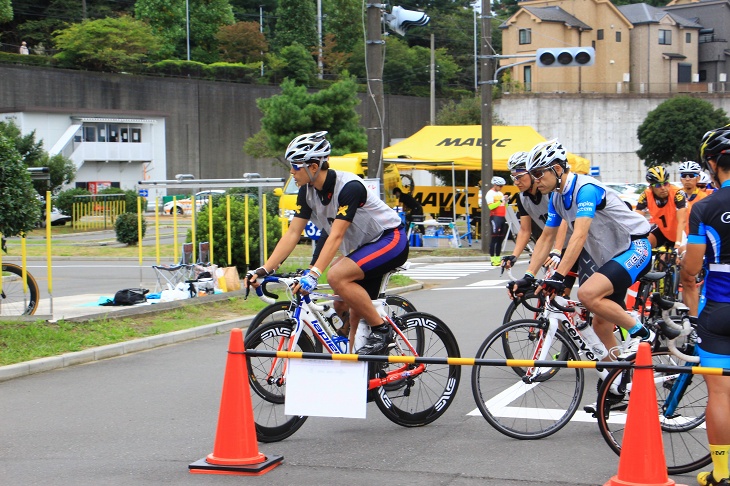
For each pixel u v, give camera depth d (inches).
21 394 274.4
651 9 2559.1
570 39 2336.4
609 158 2187.5
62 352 323.9
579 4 2389.3
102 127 2031.3
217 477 187.9
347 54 2812.5
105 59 2146.9
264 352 196.4
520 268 733.3
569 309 219.8
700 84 2298.2
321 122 1626.5
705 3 2662.4
